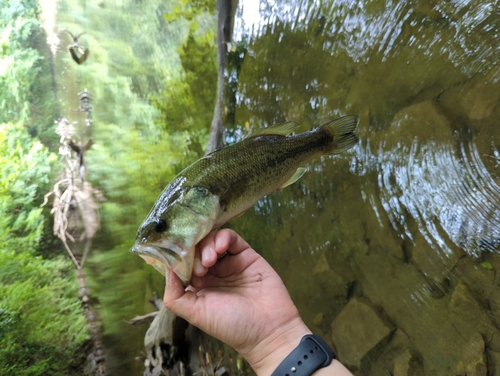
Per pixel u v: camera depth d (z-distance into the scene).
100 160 1.33
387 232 0.64
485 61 0.60
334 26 0.80
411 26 0.69
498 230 0.53
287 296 0.35
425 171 0.62
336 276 0.67
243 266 0.36
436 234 0.58
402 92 0.69
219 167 0.34
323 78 0.81
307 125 0.81
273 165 0.38
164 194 0.33
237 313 0.32
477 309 0.51
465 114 0.61
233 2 0.93
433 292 0.56
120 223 1.17
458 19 0.64
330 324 0.64
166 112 1.13
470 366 0.48
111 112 1.36
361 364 0.58
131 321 0.86
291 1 0.87
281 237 0.78
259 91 0.91
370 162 0.70
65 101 1.63
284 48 0.88
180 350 0.79
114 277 1.13
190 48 1.08
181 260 0.32
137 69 1.28
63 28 1.66
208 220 0.32
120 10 1.38
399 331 0.57
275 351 0.32
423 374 0.52
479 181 0.56
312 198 0.76
